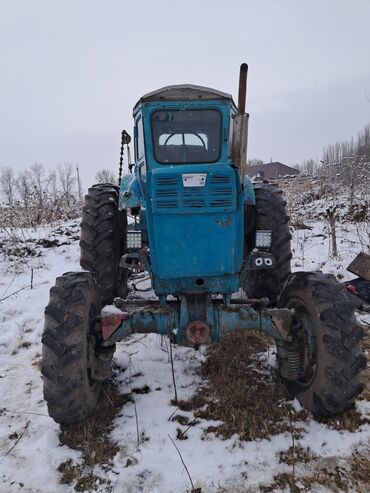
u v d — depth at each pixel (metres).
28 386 3.48
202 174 2.91
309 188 12.88
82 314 2.73
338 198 11.59
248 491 2.31
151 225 3.03
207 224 2.96
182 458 2.55
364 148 14.88
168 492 2.32
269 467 2.47
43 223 11.16
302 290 3.00
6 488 2.41
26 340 4.38
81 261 4.12
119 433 2.79
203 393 3.22
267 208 4.15
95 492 2.35
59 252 8.06
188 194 2.92
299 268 6.31
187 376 3.48
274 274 4.09
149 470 2.47
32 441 2.78
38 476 2.47
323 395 2.69
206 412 2.98
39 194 12.06
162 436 2.75
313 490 2.29
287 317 2.97
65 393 2.62
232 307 3.05
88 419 2.86
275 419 2.88
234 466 2.48
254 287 4.35
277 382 3.32
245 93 3.29
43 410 3.11
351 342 2.66
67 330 2.65
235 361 3.65
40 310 5.15
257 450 2.60
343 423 2.78
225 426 2.82
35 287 6.08
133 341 4.22
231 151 3.18
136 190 3.56
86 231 4.17
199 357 3.79
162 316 2.97
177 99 3.21
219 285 3.07
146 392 3.28
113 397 3.18
